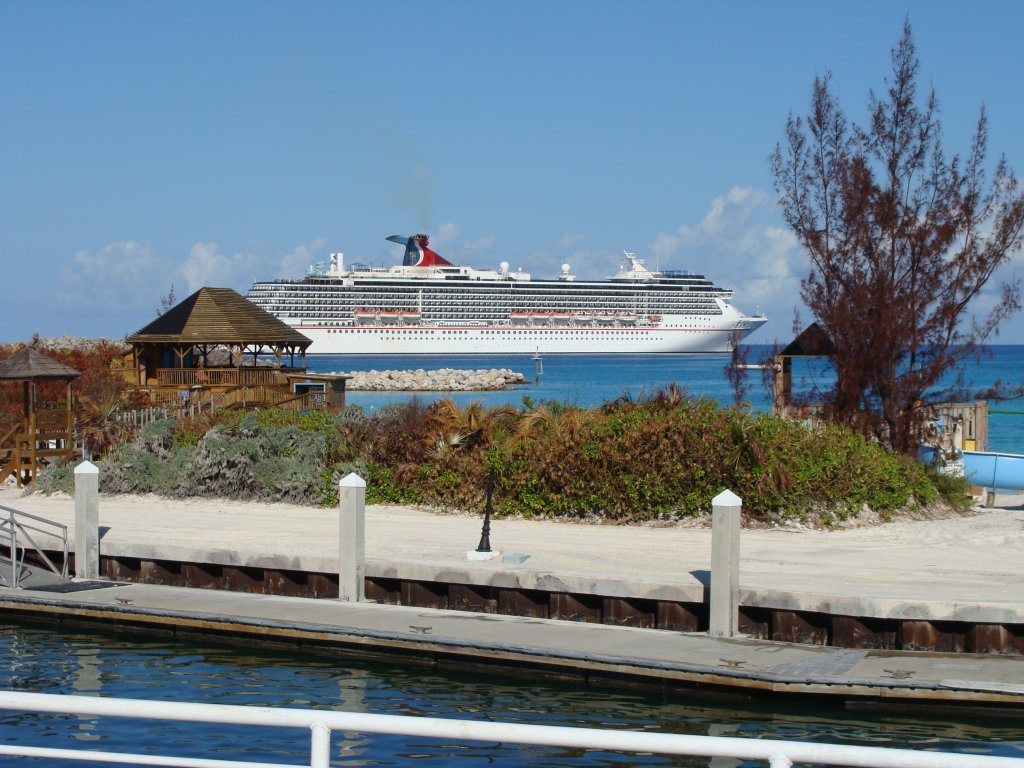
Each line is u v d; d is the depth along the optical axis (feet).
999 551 52.24
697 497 61.41
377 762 31.96
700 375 343.67
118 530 60.23
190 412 96.43
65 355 134.72
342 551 48.52
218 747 33.19
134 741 33.68
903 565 48.21
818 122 71.31
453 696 37.47
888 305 67.97
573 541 55.57
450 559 49.98
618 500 62.44
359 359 530.27
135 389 120.67
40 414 85.05
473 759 32.30
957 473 71.72
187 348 129.39
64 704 14.29
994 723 34.37
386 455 72.49
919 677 36.14
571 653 39.01
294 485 72.13
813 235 71.05
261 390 113.91
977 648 39.58
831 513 60.34
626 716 35.24
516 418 74.33
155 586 52.21
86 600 48.67
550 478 64.64
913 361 69.46
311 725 14.01
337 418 81.15
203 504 72.13
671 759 32.27
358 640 42.42
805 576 45.50
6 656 43.06
